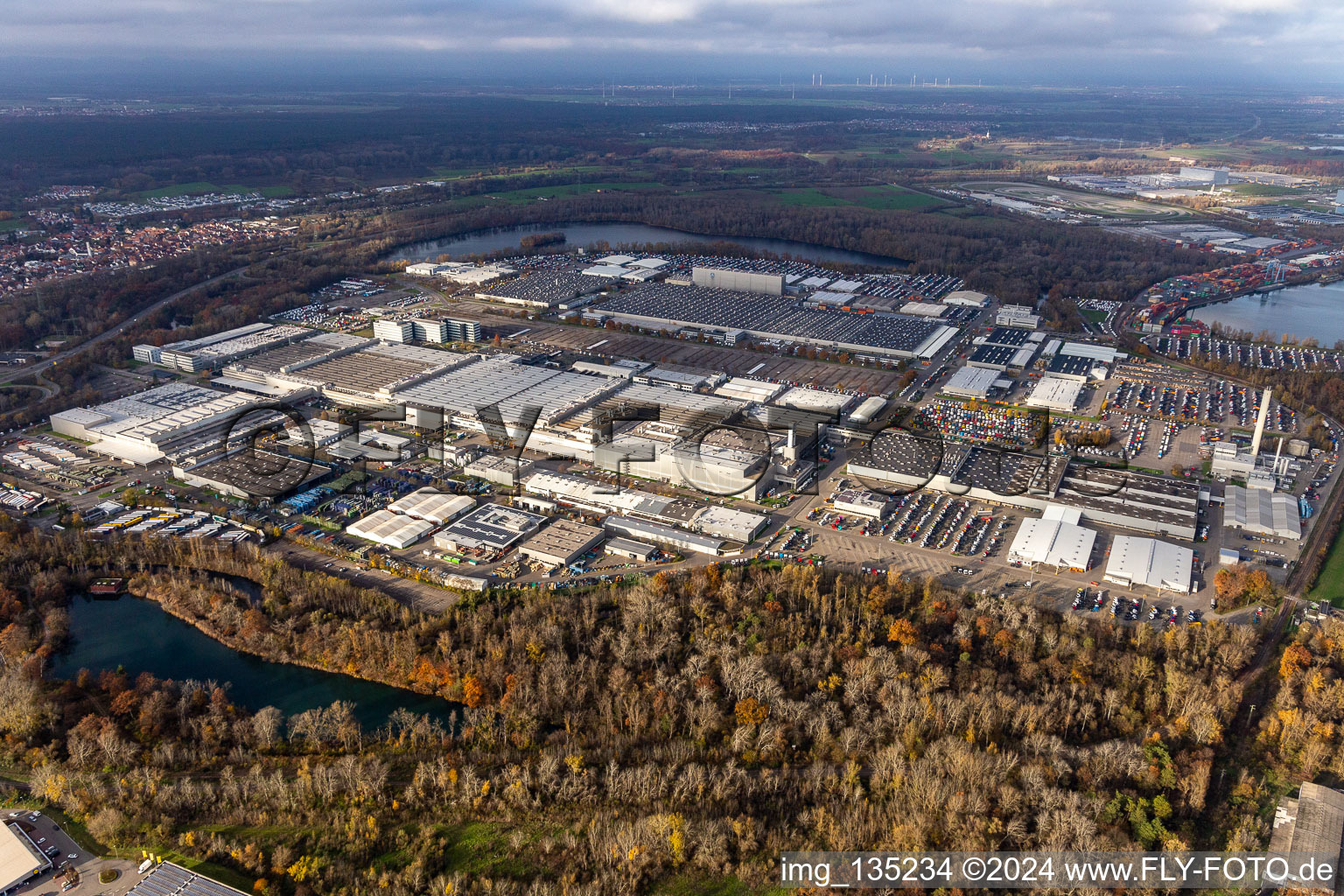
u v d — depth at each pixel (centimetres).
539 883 16912
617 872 17375
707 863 17638
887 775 19588
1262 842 18025
